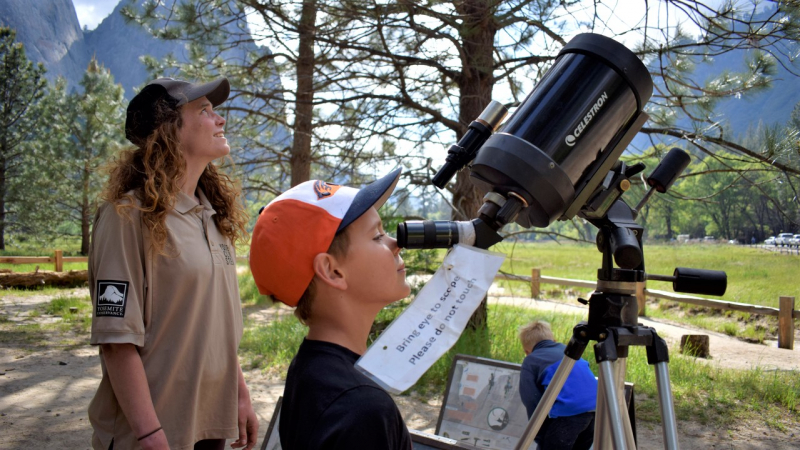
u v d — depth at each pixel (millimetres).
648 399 5414
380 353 877
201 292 1724
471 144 1494
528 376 3170
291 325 7684
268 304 10688
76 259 18531
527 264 23000
